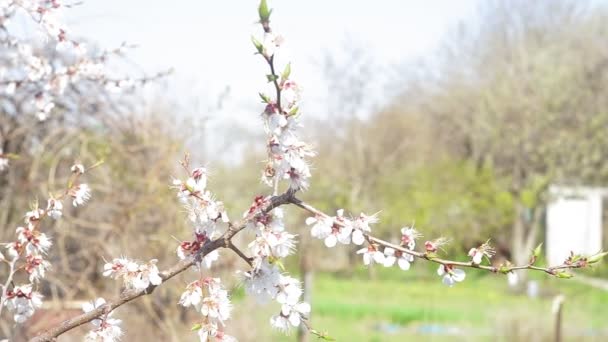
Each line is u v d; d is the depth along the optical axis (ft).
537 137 82.33
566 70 82.23
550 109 82.02
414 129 88.74
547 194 82.74
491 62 89.35
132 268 7.57
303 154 7.19
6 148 20.99
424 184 82.74
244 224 7.42
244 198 36.40
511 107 82.43
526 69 83.25
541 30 88.28
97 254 21.34
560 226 94.32
